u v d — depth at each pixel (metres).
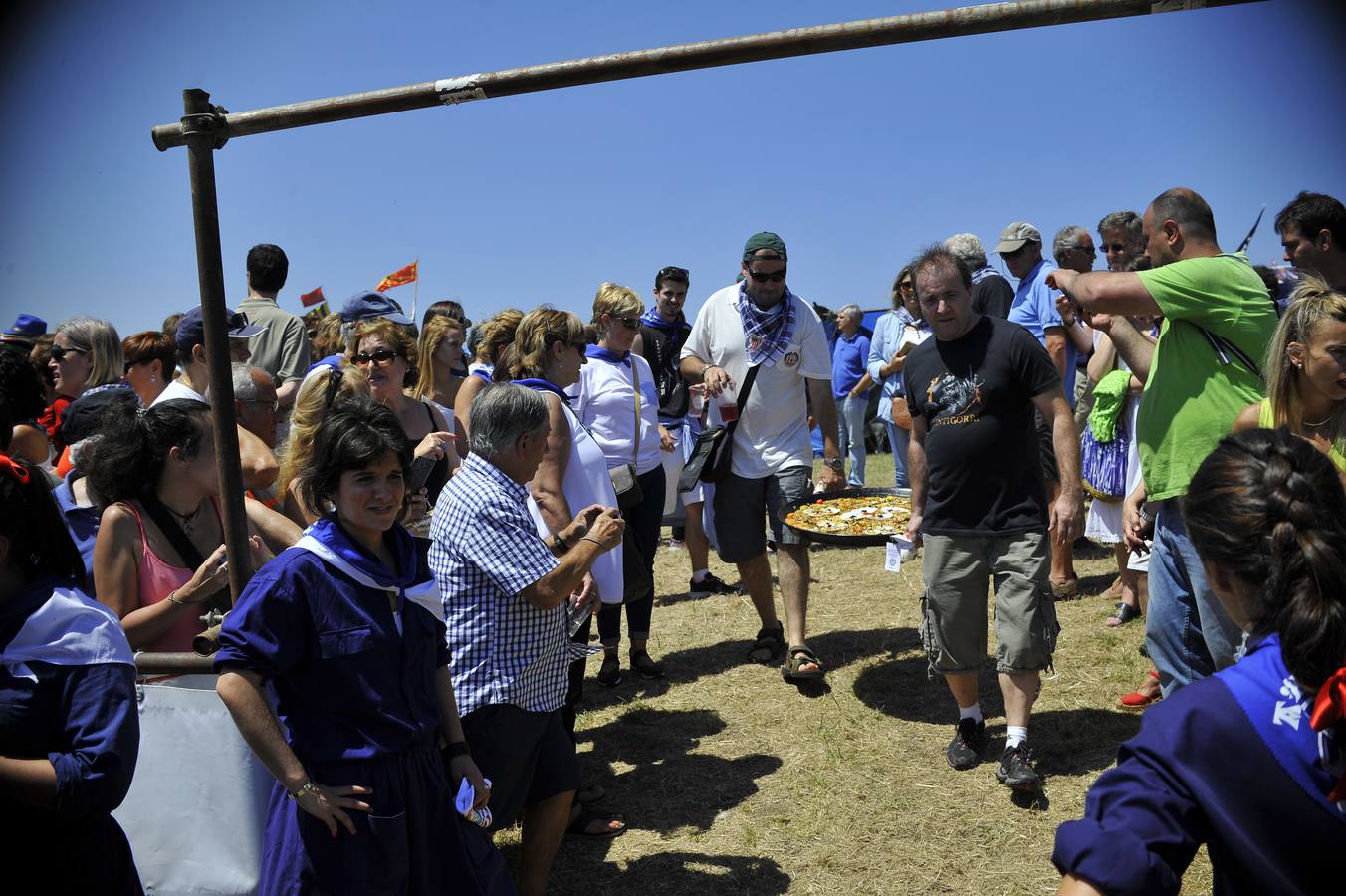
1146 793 1.40
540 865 3.34
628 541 4.46
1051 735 4.71
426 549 3.07
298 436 3.82
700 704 5.34
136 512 3.11
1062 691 5.14
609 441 5.49
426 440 4.33
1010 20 2.31
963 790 4.25
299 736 2.49
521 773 3.17
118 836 2.28
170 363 5.17
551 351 4.41
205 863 2.88
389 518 2.56
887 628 6.34
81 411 4.00
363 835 2.44
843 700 5.25
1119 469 5.80
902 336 8.46
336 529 2.55
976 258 7.25
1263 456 1.48
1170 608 3.58
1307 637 1.33
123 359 5.66
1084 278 3.63
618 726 5.13
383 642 2.52
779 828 4.04
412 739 2.54
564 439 4.19
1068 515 4.16
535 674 3.13
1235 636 3.37
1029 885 3.56
